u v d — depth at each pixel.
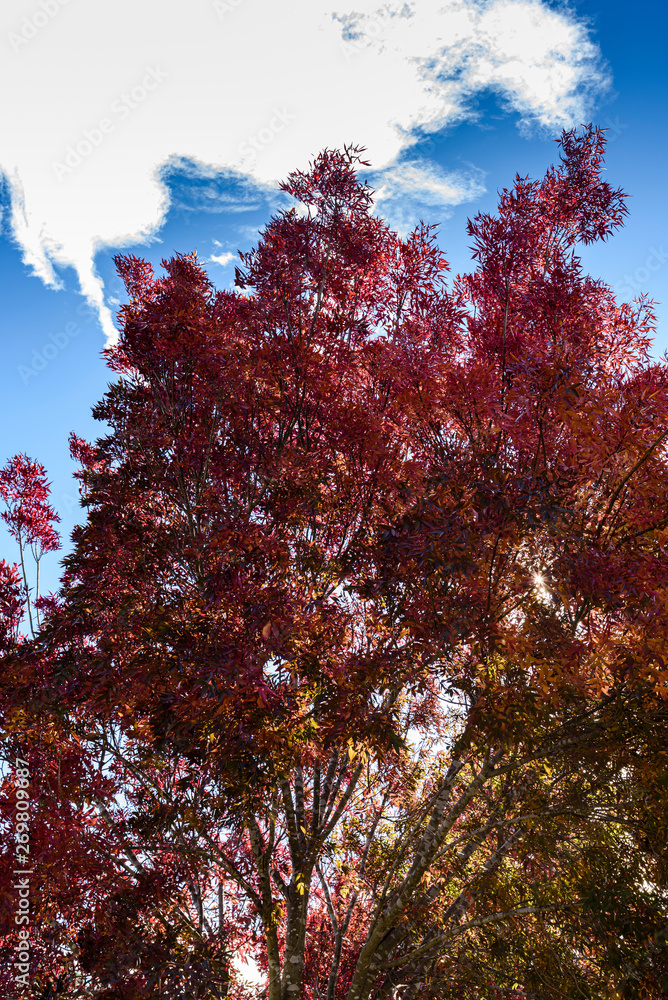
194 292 9.63
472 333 9.63
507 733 7.57
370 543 9.15
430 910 10.16
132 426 9.92
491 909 9.89
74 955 9.47
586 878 9.01
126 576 9.52
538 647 7.48
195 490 10.12
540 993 9.27
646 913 8.40
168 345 9.06
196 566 9.45
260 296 9.59
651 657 7.05
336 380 9.74
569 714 8.70
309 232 10.02
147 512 10.23
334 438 9.69
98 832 9.23
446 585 8.06
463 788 11.49
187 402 9.88
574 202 9.47
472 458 8.39
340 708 8.08
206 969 8.30
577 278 8.89
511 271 9.17
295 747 8.41
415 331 9.18
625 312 9.50
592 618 7.64
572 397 7.42
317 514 9.66
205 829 9.70
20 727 8.95
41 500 12.59
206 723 8.16
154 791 10.07
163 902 9.21
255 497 9.89
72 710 9.38
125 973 8.22
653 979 8.11
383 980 10.77
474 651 7.89
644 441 7.29
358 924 13.00
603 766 8.71
